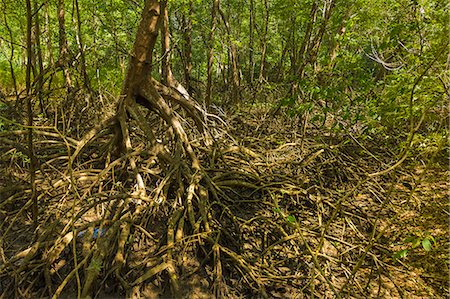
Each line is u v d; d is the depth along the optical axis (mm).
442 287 4199
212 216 4746
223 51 11422
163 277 3938
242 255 4344
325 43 11336
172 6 9195
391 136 7926
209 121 7129
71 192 5129
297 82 7426
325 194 6184
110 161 5816
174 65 16234
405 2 5738
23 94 9461
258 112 10383
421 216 5695
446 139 4992
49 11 10750
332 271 4465
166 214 4777
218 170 5746
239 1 16328
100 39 9344
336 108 7027
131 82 5422
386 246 5027
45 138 6508
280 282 4164
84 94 8367
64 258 4039
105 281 3701
